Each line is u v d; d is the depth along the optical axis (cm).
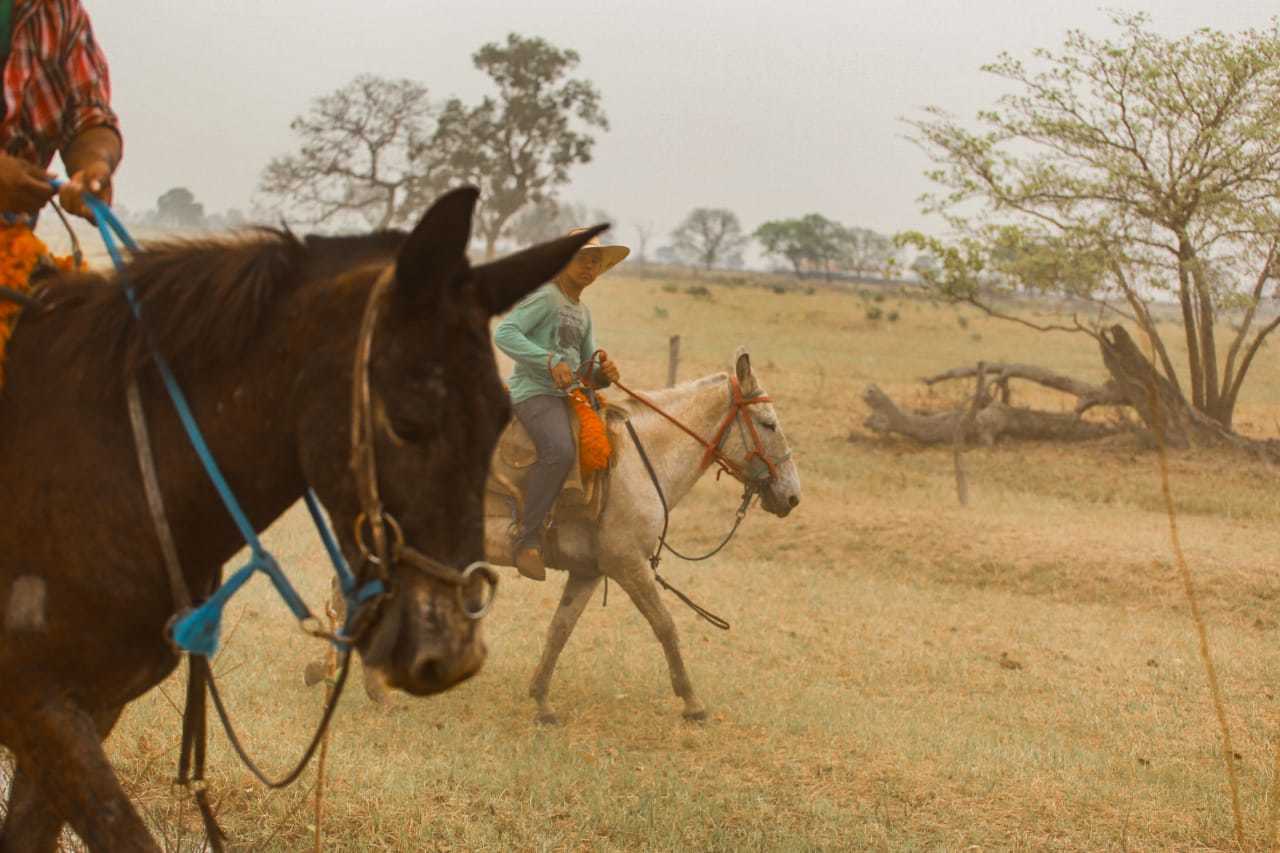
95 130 331
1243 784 671
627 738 734
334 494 280
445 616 268
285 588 297
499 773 634
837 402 2606
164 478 299
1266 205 1908
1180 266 1988
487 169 6212
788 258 13138
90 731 298
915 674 903
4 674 293
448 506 269
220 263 301
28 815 326
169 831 512
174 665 321
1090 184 1942
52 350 304
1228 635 1044
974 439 2106
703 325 4994
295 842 522
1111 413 2522
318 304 287
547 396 739
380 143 5412
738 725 761
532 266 283
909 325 5628
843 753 709
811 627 1029
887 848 566
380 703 752
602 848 552
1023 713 813
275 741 640
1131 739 759
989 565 1249
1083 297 2041
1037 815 618
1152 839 591
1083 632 1041
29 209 311
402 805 568
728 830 584
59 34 325
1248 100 1902
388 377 268
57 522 293
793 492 835
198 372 300
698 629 1011
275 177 5322
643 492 768
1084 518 1498
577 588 771
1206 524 1501
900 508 1522
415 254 260
